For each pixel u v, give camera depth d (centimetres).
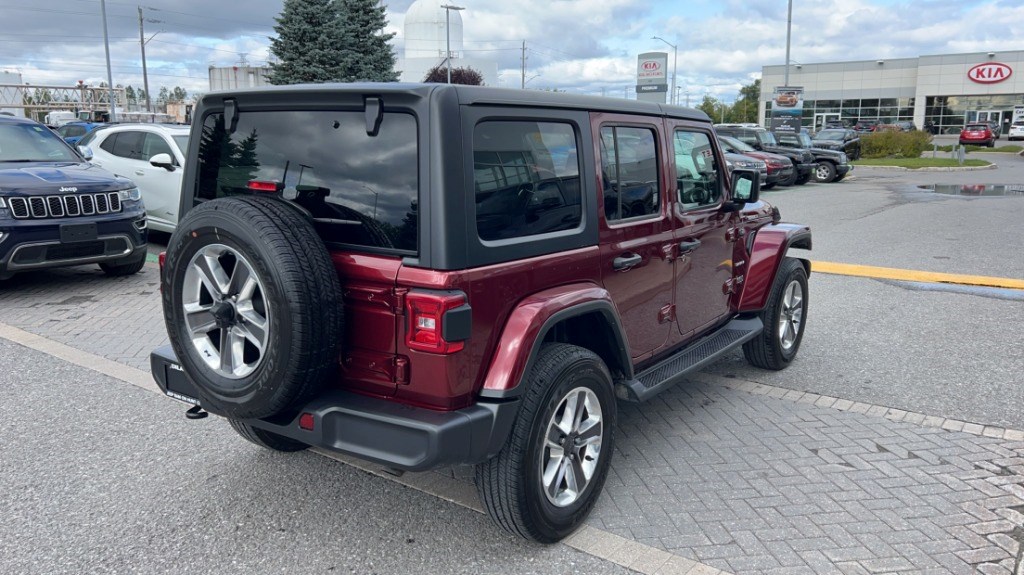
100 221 793
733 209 473
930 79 6100
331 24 3338
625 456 415
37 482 382
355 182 289
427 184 270
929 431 450
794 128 3569
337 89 288
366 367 290
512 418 293
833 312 738
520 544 326
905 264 984
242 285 284
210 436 440
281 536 332
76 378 536
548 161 318
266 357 272
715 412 481
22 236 734
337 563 312
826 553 318
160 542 328
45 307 742
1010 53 5781
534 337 293
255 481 383
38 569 307
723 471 396
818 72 6519
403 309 274
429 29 5853
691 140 438
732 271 499
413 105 273
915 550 321
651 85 4916
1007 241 1162
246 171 327
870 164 3191
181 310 300
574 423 325
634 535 333
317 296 268
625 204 369
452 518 348
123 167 1091
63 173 798
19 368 557
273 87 310
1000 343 630
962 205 1683
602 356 364
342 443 285
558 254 319
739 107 9344
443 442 268
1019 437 441
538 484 303
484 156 287
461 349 274
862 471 395
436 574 304
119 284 849
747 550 320
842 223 1390
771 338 538
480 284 279
